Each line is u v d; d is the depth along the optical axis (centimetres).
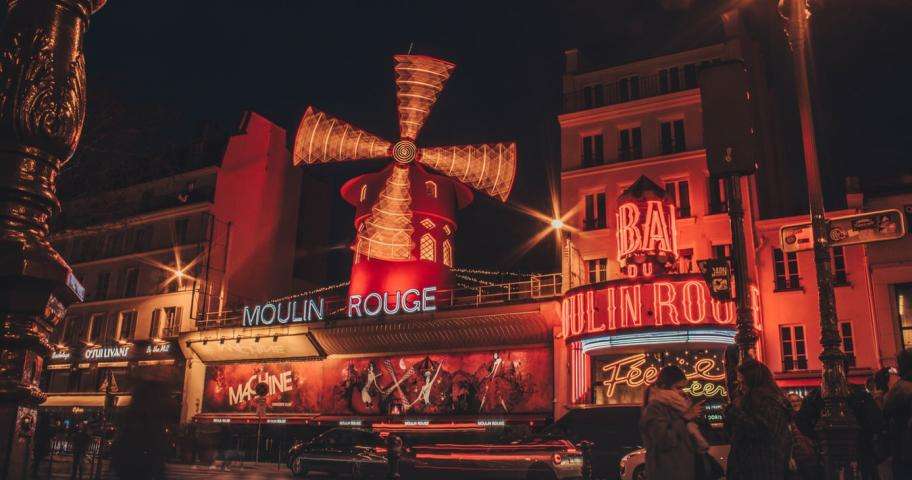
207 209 3469
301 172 4075
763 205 2539
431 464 1753
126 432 445
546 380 2458
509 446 1681
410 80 3044
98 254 3850
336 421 2795
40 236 325
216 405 3153
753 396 537
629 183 2514
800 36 1028
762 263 2294
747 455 526
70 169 1655
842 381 823
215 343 3142
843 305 2131
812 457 736
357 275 2909
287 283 3841
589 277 2509
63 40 338
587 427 1927
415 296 2686
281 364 3038
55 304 325
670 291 2058
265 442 2972
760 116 2712
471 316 2544
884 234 911
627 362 2327
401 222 2875
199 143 3700
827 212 2169
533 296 2598
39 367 322
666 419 561
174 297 3447
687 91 2497
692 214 2375
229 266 3494
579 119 2683
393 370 2759
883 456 683
